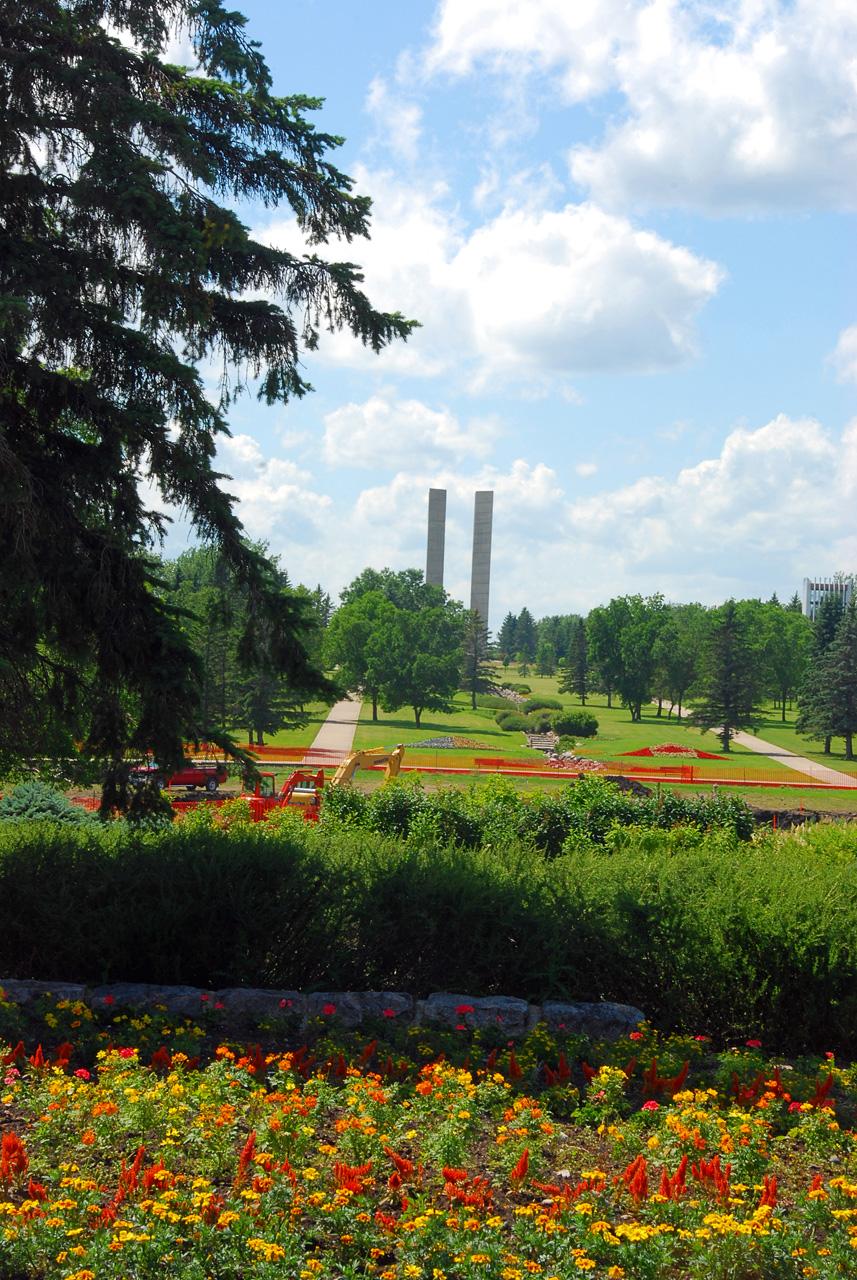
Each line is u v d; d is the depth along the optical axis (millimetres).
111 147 8539
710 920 6941
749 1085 5543
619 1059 6012
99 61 9016
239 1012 6738
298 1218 3809
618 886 7543
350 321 10641
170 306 8898
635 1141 4727
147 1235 3418
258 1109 4809
